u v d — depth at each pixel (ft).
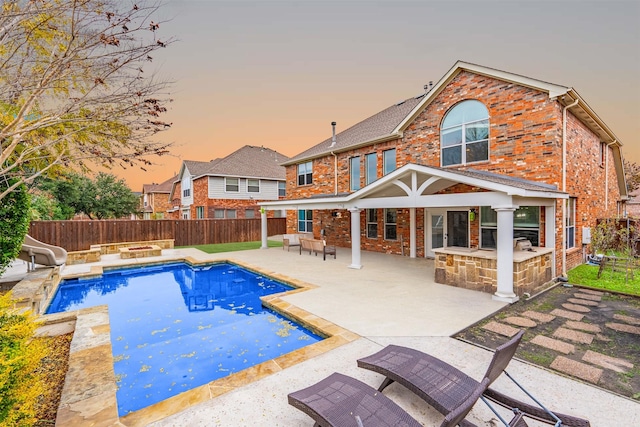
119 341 18.76
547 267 27.45
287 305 22.08
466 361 13.66
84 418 9.74
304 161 61.62
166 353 17.10
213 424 9.69
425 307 21.22
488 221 35.22
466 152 35.60
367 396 9.56
